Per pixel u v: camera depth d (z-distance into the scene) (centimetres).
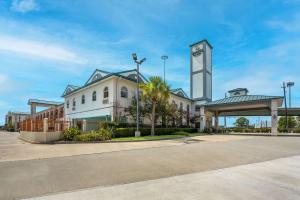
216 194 513
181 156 1037
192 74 4225
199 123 3628
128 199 481
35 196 502
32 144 1591
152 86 2330
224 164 871
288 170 771
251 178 659
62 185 582
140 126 2542
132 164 848
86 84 2861
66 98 3459
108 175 684
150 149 1280
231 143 1652
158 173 714
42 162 881
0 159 951
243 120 6181
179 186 576
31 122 1922
